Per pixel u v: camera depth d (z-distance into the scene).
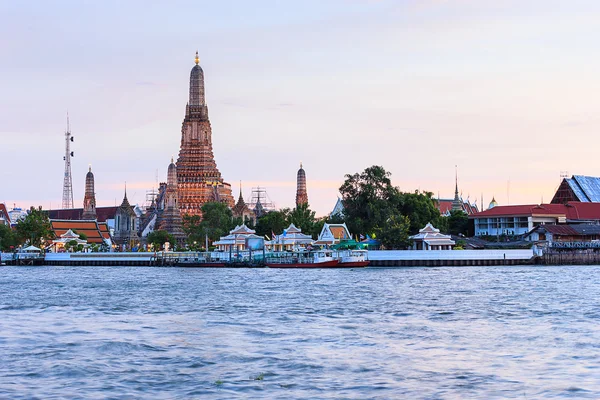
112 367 52.66
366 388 46.56
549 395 44.53
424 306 87.31
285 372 50.88
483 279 131.38
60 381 48.66
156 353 57.62
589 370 50.78
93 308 89.56
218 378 49.25
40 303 96.12
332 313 81.62
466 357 55.44
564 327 69.19
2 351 58.69
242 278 147.25
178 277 154.50
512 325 70.88
